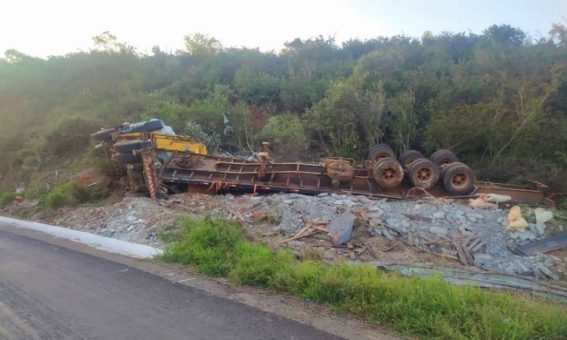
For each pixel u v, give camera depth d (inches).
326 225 395.2
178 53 1430.9
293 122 845.2
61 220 486.0
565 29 1209.4
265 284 228.4
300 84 1015.0
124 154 511.2
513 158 711.7
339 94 817.5
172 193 526.0
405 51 1125.1
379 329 172.7
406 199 496.1
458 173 519.5
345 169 505.7
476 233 401.4
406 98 840.9
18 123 1217.4
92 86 1366.9
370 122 813.9
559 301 264.4
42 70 1606.8
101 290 227.1
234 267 250.7
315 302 203.3
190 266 267.0
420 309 178.5
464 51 1267.2
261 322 180.4
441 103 850.8
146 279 243.8
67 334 173.9
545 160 697.6
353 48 1327.5
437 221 419.2
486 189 531.8
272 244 346.0
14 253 327.6
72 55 1624.0
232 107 906.7
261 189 515.5
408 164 554.3
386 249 366.0
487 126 739.4
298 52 1295.5
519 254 380.2
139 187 527.2
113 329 177.3
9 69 1612.9
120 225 398.0
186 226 333.4
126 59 1471.5
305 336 166.4
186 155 544.7
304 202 443.2
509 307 181.2
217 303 203.6
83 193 577.6
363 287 199.0
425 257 358.0
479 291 200.8
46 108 1314.0
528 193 539.5
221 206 451.8
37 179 835.4
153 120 565.6
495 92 850.1
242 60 1237.7
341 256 347.6
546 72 933.2
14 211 635.5
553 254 382.6
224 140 866.1
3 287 237.6
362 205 441.4
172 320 184.4
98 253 317.4
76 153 914.7
